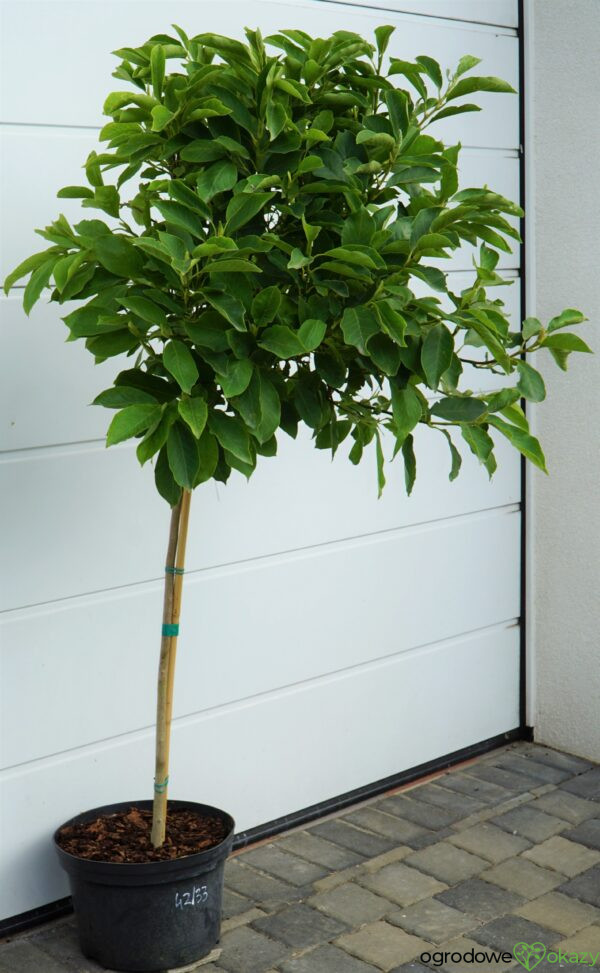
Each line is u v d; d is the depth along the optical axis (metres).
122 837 2.71
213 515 3.15
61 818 2.91
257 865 3.18
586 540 3.85
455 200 2.19
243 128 2.21
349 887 3.04
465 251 3.73
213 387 2.23
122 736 3.03
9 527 2.74
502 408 2.32
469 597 3.91
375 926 2.84
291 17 3.19
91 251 2.09
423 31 3.52
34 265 2.23
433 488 3.73
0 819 2.79
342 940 2.77
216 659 3.20
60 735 2.89
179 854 2.61
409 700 3.75
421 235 2.12
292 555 3.37
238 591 3.23
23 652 2.79
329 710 3.52
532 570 4.04
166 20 2.92
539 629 4.05
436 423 2.32
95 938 2.64
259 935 2.80
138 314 2.00
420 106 2.32
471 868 3.15
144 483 2.99
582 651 3.92
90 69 2.79
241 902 2.96
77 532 2.87
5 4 2.63
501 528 3.98
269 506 3.28
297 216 2.12
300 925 2.84
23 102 2.68
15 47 2.65
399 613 3.69
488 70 3.71
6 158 2.67
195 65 2.19
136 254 2.09
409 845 3.29
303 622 3.41
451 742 3.91
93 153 2.18
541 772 3.84
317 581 3.43
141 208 2.32
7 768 2.80
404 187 2.31
